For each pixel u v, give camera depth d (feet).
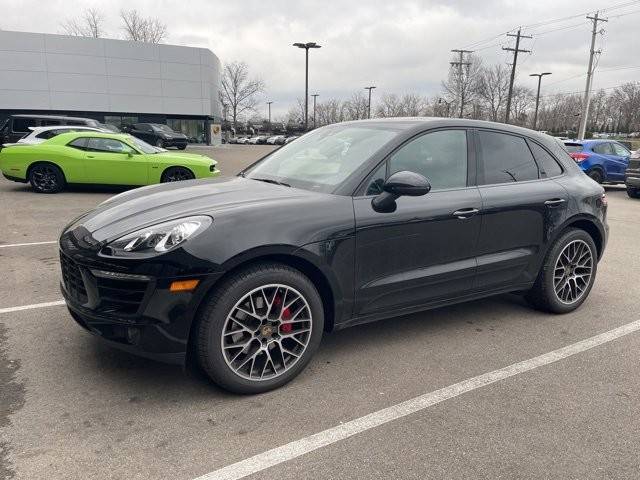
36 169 36.32
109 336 9.22
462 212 11.94
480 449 8.47
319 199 10.47
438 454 8.31
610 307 15.52
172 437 8.50
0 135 61.77
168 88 132.05
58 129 41.93
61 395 9.64
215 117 150.92
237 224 9.41
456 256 12.17
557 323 14.10
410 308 11.84
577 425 9.23
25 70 116.26
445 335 13.07
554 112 256.93
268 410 9.41
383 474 7.79
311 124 249.34
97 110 124.98
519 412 9.61
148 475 7.59
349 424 9.05
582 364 11.63
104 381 10.19
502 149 13.43
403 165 11.57
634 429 9.16
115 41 124.16
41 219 27.14
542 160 14.29
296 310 10.16
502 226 12.80
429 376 10.89
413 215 11.20
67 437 8.39
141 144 39.73
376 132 12.34
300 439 8.58
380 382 10.57
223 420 9.04
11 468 7.61
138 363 10.95
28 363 10.82
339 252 10.32
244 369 9.78
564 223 13.99
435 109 206.80
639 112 237.25
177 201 10.61
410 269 11.49
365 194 10.90
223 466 7.85
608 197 45.52
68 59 120.06
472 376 10.94
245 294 9.42
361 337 12.82
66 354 11.28
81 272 9.50
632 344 12.79
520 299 16.07
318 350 12.01
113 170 36.60
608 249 23.72
